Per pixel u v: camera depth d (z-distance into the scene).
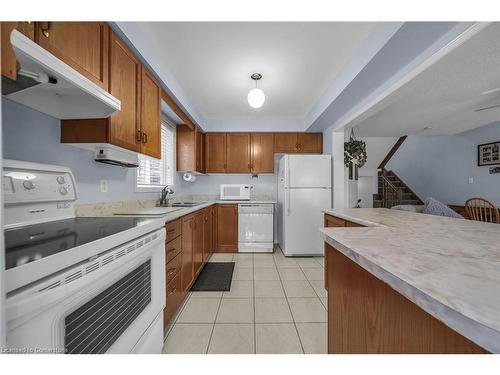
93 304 0.77
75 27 1.06
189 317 1.79
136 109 1.62
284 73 2.31
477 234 0.93
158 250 1.26
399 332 0.60
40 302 0.54
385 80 1.99
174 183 3.28
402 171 6.53
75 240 0.78
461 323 0.37
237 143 3.82
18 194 1.01
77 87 0.95
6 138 1.04
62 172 1.25
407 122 3.71
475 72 2.09
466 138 4.59
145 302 1.13
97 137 1.31
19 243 0.74
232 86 2.61
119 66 1.41
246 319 1.75
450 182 4.98
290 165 3.38
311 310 1.88
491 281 0.47
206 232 3.02
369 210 2.00
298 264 3.03
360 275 0.79
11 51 0.62
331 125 3.41
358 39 1.78
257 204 3.60
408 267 0.55
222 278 2.54
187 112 2.88
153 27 1.63
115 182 1.84
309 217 3.37
